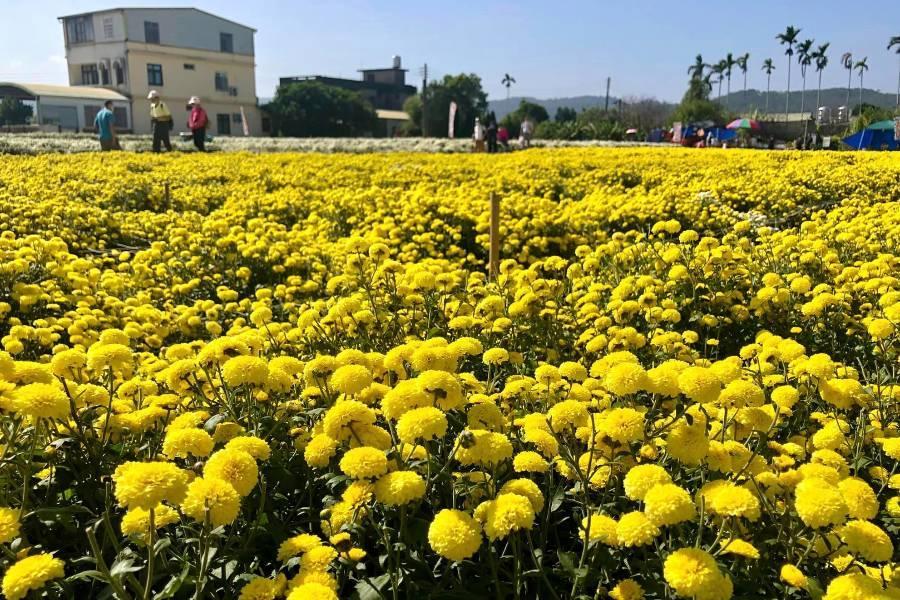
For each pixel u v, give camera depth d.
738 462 2.54
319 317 4.97
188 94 70.44
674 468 2.73
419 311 5.22
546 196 12.75
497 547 2.62
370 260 5.53
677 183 14.09
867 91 159.88
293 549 2.28
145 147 24.62
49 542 2.57
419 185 13.57
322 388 3.12
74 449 2.75
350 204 11.52
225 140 32.09
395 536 2.48
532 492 2.36
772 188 12.77
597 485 2.62
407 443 2.65
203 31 70.38
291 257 8.16
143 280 7.53
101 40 67.94
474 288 5.64
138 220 10.88
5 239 7.15
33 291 5.84
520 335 5.06
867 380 4.11
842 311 5.46
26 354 4.84
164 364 3.93
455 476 2.58
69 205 10.59
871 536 2.19
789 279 6.00
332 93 77.50
